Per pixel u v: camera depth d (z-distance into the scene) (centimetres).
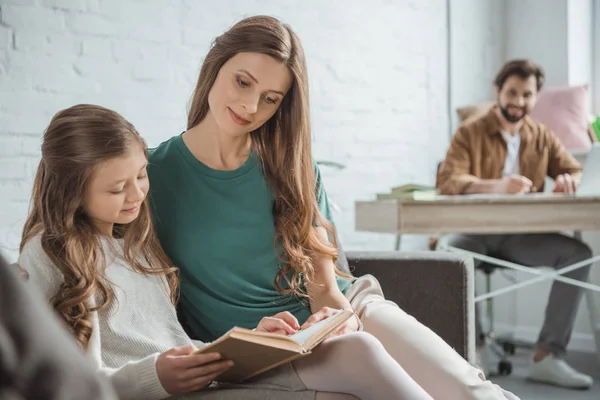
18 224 261
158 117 298
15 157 260
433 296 196
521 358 372
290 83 156
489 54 429
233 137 160
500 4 433
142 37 292
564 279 306
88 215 132
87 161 125
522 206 274
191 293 156
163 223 157
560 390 309
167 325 139
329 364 116
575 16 411
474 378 138
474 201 270
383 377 113
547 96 397
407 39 389
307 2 348
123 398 114
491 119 360
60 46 270
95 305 125
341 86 362
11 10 258
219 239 157
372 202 280
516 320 411
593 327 335
